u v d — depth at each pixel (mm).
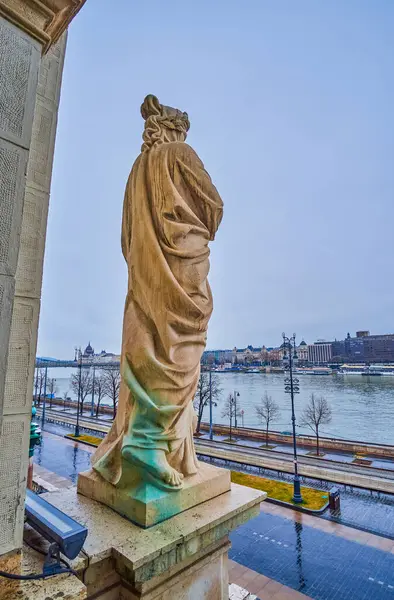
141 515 4594
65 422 61438
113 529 4500
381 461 40969
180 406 5152
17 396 3188
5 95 3184
